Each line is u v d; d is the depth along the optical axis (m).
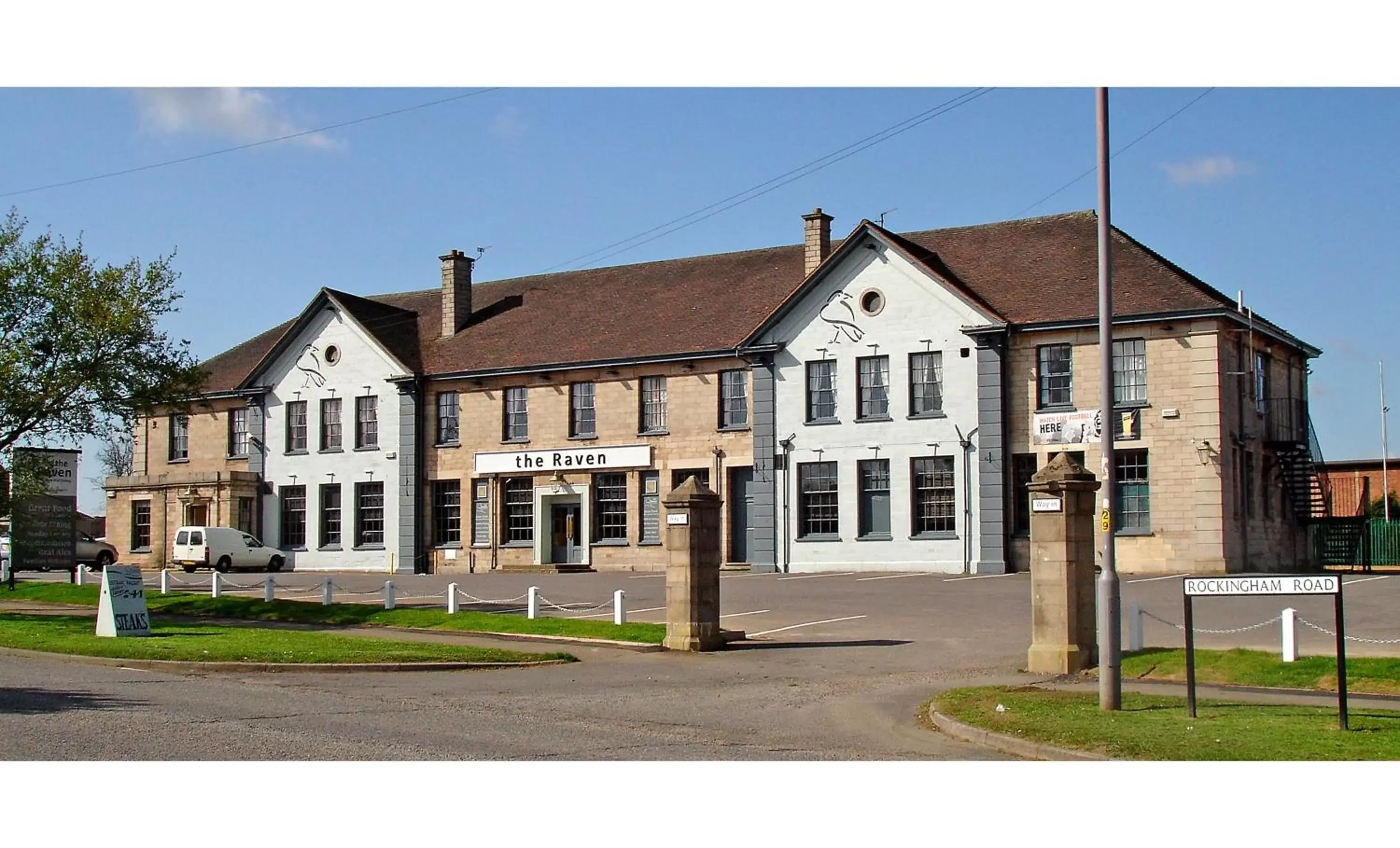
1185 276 43.44
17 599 36.28
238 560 52.41
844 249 44.69
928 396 43.38
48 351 32.84
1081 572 20.03
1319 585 14.11
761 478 45.66
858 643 24.91
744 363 46.56
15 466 34.31
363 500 53.59
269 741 13.27
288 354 55.78
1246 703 16.14
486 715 15.98
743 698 17.92
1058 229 45.56
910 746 13.99
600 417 48.91
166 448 58.97
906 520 43.28
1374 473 68.62
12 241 32.88
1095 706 15.66
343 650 22.45
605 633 26.30
